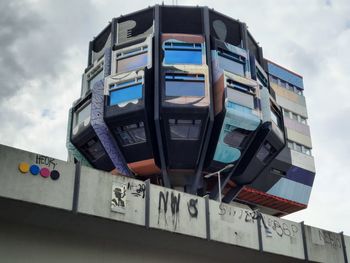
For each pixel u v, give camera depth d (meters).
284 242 34.91
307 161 70.00
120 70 52.50
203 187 53.44
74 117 57.56
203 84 49.88
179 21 54.50
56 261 27.05
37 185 24.44
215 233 30.91
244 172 55.09
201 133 49.81
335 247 38.25
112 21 56.50
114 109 49.97
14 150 24.27
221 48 53.19
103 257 28.97
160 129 49.47
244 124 50.56
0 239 25.48
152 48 51.75
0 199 23.34
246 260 35.66
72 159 61.41
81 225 27.06
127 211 27.23
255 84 52.75
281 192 65.00
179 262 32.59
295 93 75.44
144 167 52.22
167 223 28.75
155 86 49.50
